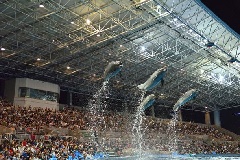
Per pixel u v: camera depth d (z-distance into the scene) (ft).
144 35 119.34
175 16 99.35
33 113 125.80
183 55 142.00
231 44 125.90
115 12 102.12
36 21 99.60
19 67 135.85
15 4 89.92
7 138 94.12
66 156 92.12
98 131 136.26
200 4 88.63
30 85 137.90
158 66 150.92
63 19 101.55
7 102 130.82
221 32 116.57
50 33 108.47
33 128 111.24
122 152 124.67
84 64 140.15
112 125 156.25
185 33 117.08
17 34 105.81
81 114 154.30
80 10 98.73
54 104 147.33
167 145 159.74
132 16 107.45
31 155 82.89
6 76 146.51
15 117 114.93
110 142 129.90
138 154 126.00
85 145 114.93
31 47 115.96
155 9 102.22
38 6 92.73
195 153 159.74
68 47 121.29
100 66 144.05
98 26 111.24
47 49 119.24
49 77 151.64
